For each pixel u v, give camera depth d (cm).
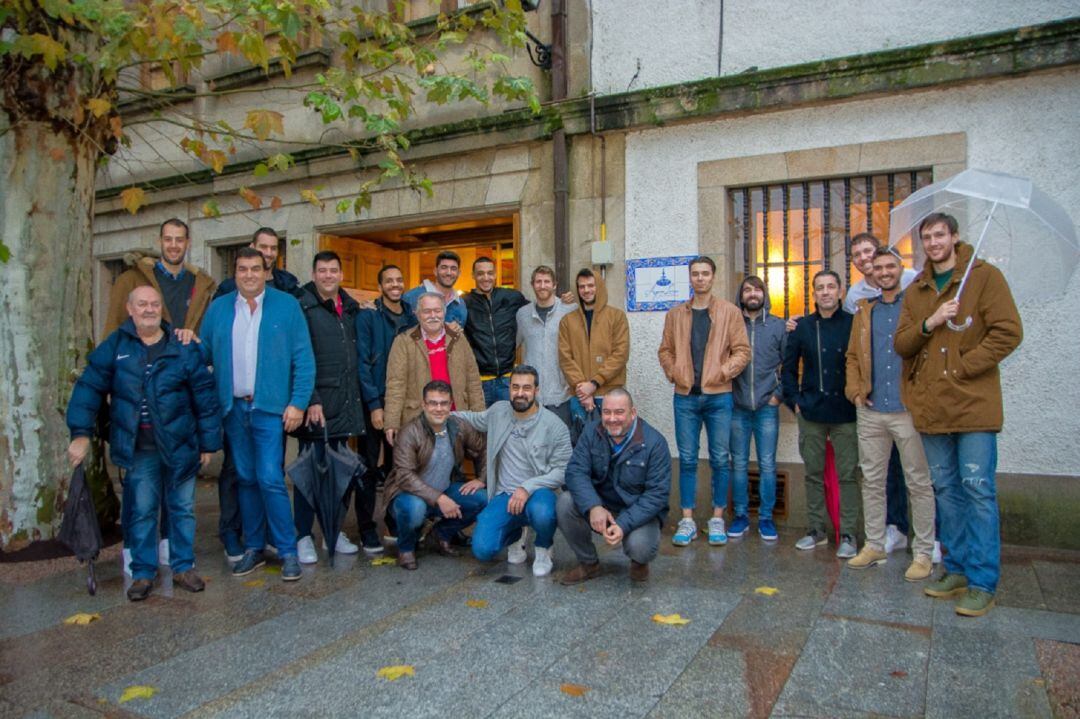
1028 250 409
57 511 527
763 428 543
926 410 399
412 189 687
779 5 589
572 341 572
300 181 809
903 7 552
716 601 404
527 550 528
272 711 283
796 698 288
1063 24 487
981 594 380
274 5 461
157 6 450
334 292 524
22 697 299
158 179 889
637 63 640
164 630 372
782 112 586
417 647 343
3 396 515
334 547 498
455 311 588
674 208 625
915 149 546
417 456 491
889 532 509
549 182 671
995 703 282
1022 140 518
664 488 436
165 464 430
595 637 353
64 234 545
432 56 558
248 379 465
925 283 406
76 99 544
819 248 595
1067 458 506
